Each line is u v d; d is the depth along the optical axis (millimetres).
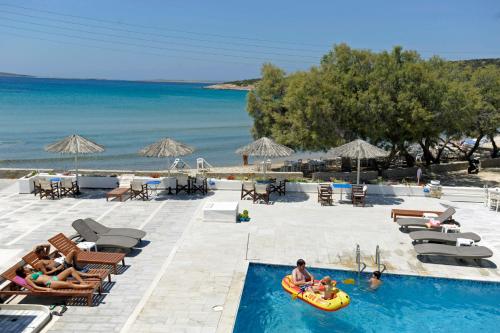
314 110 27125
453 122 28297
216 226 16750
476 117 33469
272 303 11336
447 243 14742
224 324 9875
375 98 27266
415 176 33656
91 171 29141
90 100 108062
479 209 19766
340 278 12750
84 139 21406
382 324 10523
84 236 13891
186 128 64750
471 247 13531
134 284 11773
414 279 12656
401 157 39625
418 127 27344
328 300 11047
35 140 48656
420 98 27766
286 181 22875
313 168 36094
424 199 21391
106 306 10570
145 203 19969
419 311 11102
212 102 124250
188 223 17094
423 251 13234
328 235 15906
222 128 66312
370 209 19422
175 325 9781
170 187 21719
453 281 12531
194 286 11695
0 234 15523
